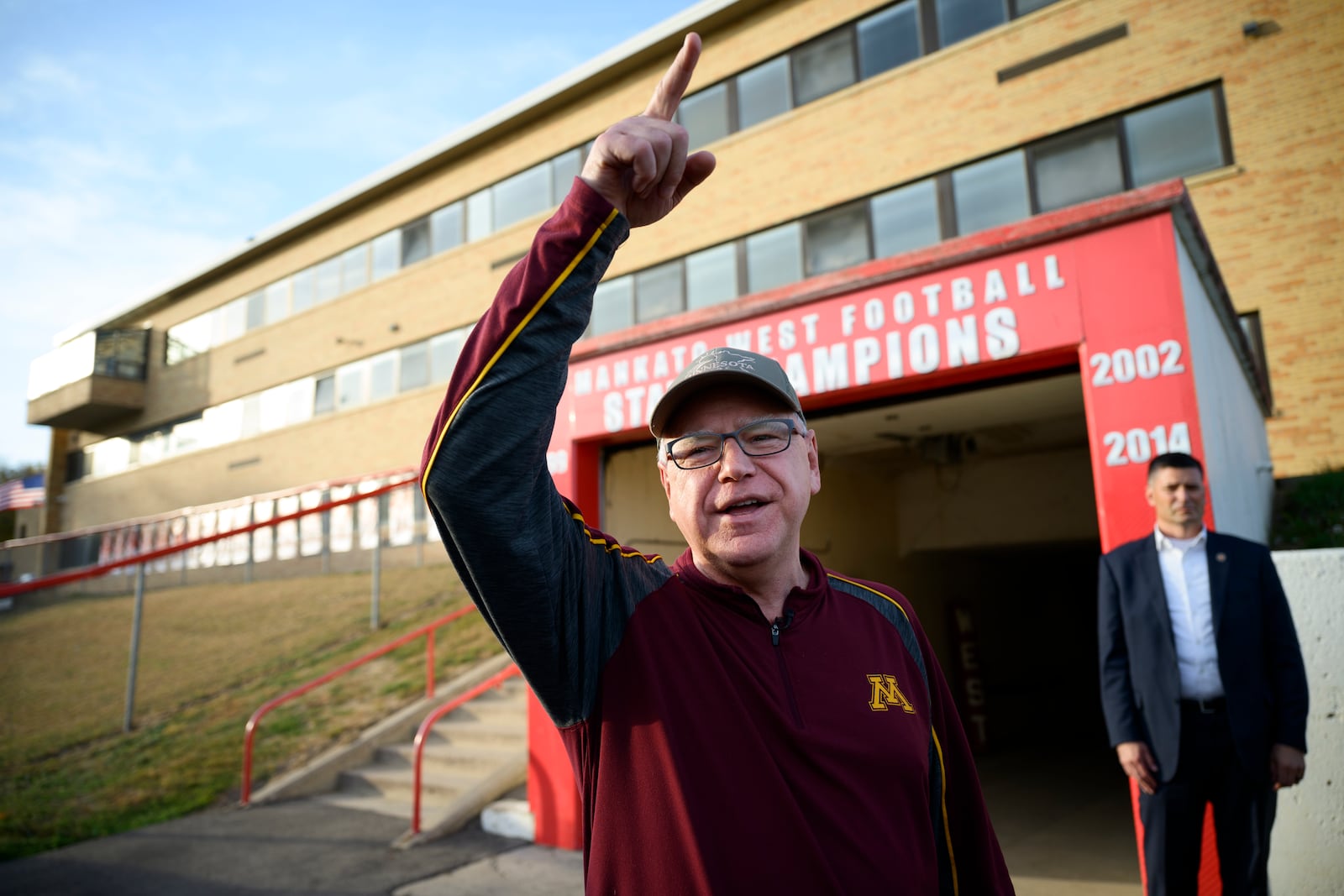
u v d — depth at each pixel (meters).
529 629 1.25
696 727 1.29
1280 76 9.70
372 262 19.41
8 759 7.72
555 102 16.39
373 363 18.80
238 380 21.78
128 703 8.41
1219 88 10.13
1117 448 3.74
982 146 11.63
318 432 19.23
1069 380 5.20
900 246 12.24
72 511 26.19
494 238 17.02
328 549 17.48
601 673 1.38
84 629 14.44
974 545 8.91
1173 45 10.41
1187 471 3.08
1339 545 7.07
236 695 9.04
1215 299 4.86
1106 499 3.73
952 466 9.13
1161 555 3.14
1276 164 9.61
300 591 14.61
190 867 4.96
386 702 8.00
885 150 12.46
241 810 6.19
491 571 1.18
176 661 11.02
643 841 1.24
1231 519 4.50
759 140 13.75
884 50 12.83
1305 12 9.65
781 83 13.82
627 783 1.28
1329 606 3.45
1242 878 2.79
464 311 17.22
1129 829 5.67
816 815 1.25
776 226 13.42
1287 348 9.33
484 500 1.13
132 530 21.70
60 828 5.84
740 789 1.24
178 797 6.46
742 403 1.49
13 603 20.89
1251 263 9.62
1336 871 3.29
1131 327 3.79
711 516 1.46
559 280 1.17
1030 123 11.30
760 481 1.45
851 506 8.45
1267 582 2.99
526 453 1.15
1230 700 2.87
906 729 1.40
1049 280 4.03
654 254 14.61
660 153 1.14
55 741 8.21
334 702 8.27
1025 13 11.65
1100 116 10.80
